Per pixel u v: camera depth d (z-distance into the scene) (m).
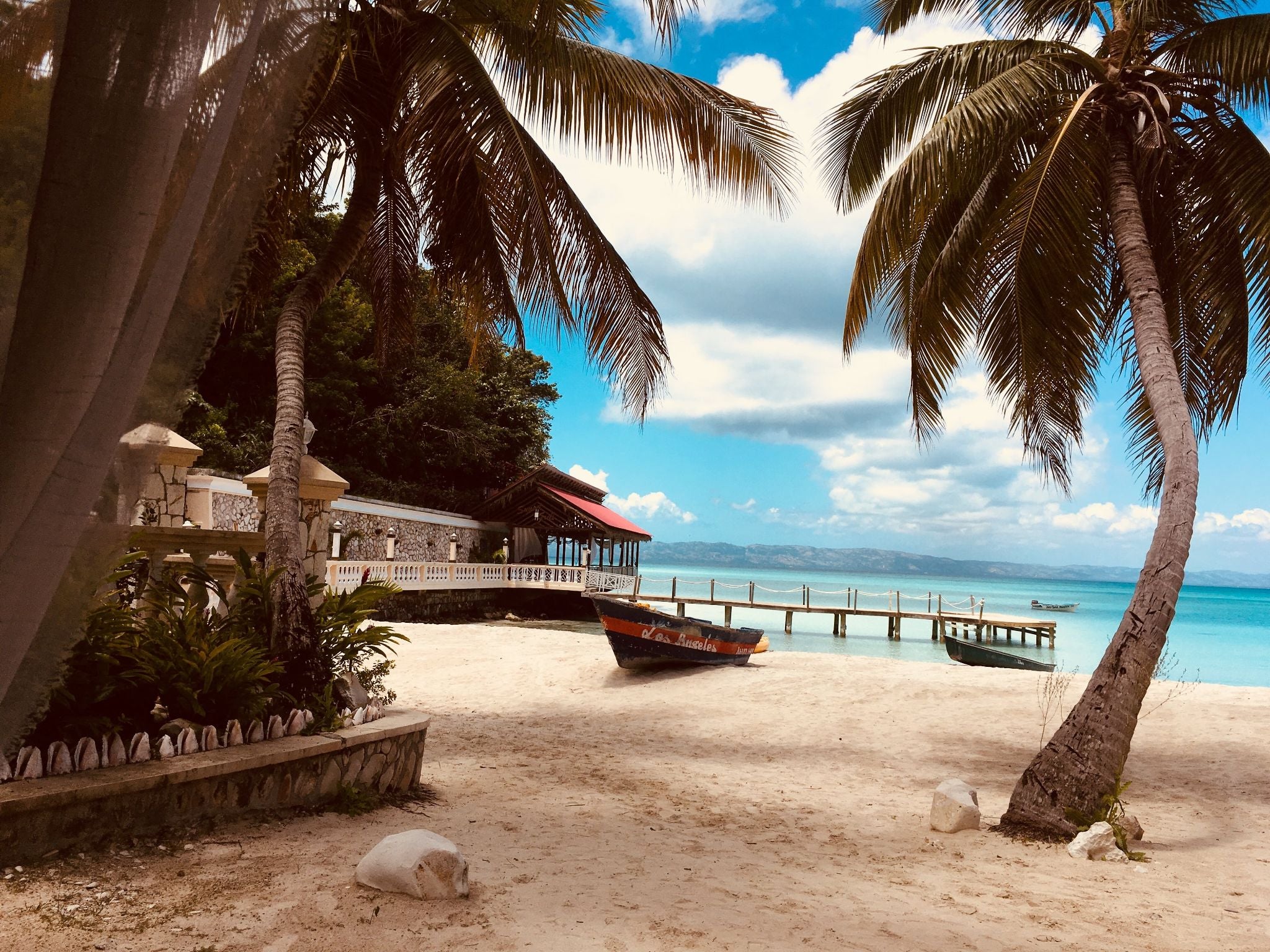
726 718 11.37
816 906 4.17
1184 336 9.92
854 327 9.06
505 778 7.25
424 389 38.50
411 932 3.38
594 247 9.02
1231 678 25.95
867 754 9.45
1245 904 4.67
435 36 7.70
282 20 1.31
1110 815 6.02
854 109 9.43
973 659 23.16
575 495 47.06
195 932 3.19
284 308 7.47
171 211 1.21
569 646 17.05
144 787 4.07
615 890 4.18
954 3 9.15
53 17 1.12
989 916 4.19
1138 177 8.31
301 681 5.84
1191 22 8.37
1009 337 9.46
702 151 8.90
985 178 9.19
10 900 3.25
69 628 1.13
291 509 6.37
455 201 9.53
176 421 1.20
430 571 30.64
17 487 1.07
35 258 1.09
